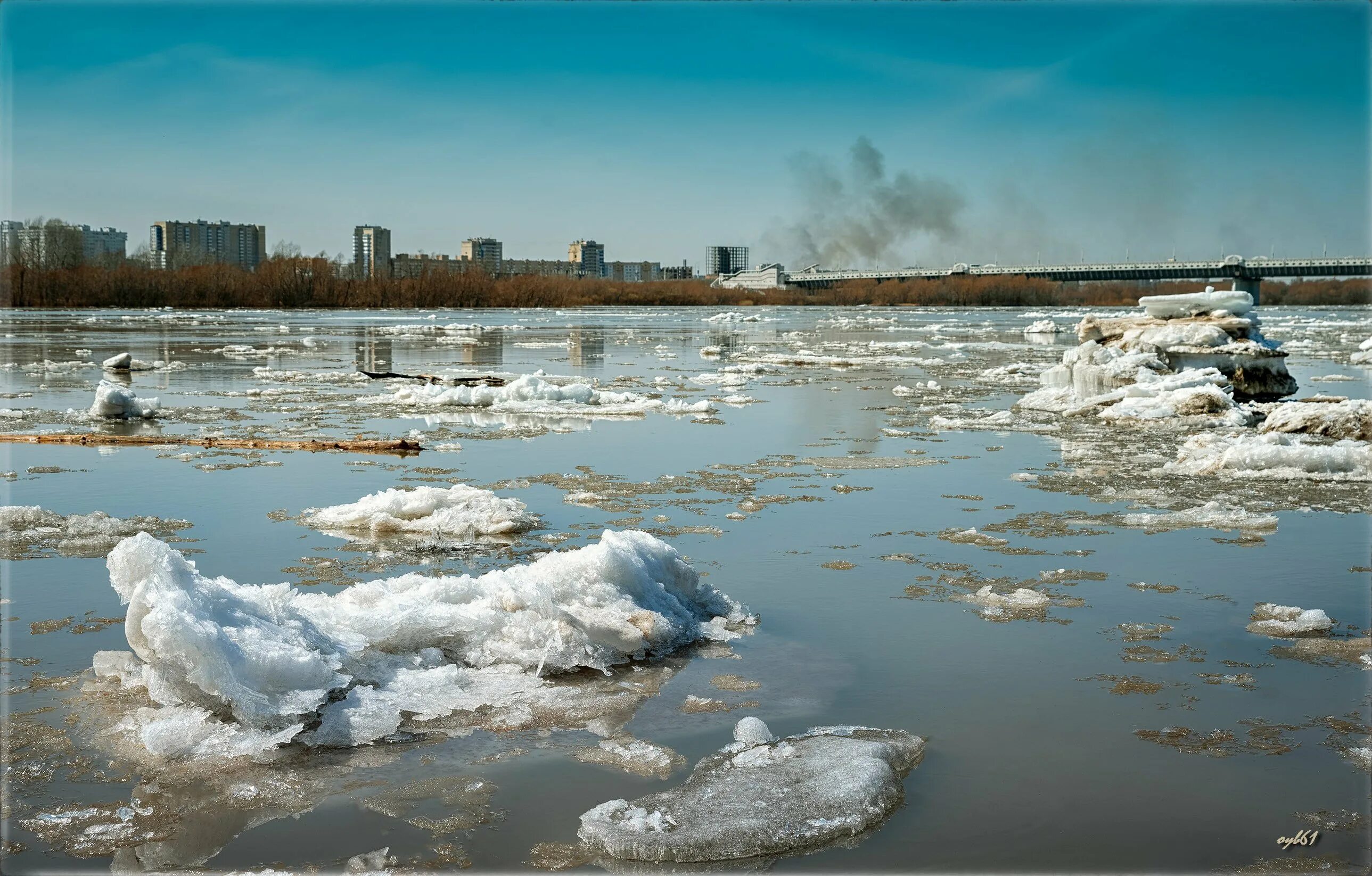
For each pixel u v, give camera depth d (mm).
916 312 93438
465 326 48625
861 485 10656
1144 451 12969
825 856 3973
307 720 5012
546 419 15742
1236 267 93000
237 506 9359
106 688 5344
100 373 23094
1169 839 4059
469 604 6051
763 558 7863
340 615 5844
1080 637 6199
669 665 5777
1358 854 3957
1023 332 49125
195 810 4258
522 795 4398
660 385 21625
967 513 9383
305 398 18516
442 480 10711
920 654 5918
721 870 3902
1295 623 6363
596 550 6387
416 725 5023
